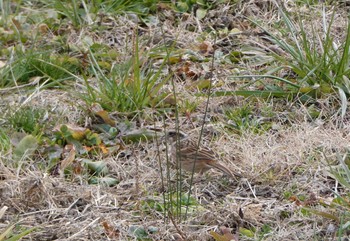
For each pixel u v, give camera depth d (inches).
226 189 369.1
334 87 434.9
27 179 367.6
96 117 424.2
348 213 337.7
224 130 415.5
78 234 332.8
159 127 419.2
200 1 539.5
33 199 357.4
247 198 358.9
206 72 471.8
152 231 334.0
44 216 348.8
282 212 346.0
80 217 346.6
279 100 439.5
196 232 331.6
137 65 433.1
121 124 420.2
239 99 440.5
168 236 330.0
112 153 398.3
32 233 334.6
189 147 373.1
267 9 528.4
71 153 386.9
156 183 371.6
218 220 340.5
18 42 515.5
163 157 390.0
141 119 427.8
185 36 510.9
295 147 391.9
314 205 351.3
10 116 421.1
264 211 347.3
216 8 537.3
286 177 374.0
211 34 513.3
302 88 435.2
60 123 423.5
